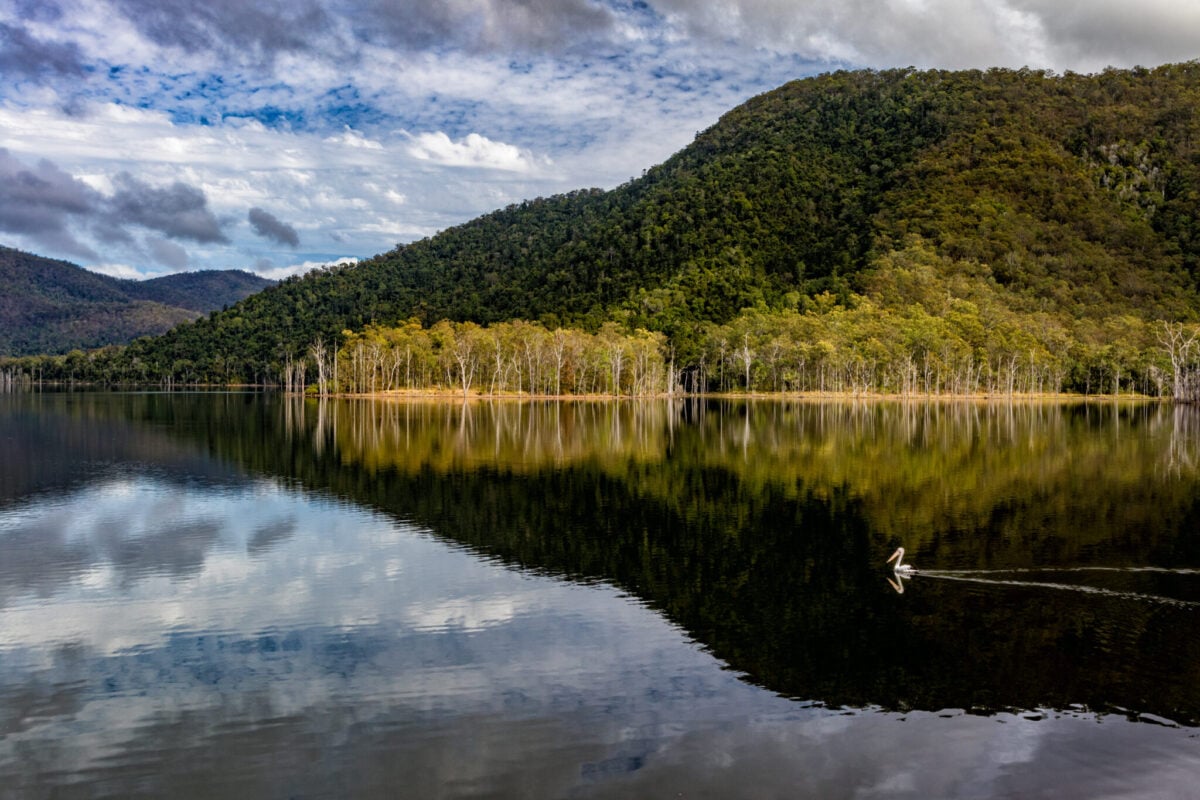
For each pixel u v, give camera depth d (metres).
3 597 33.06
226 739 21.11
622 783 18.83
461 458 75.25
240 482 61.47
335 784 18.91
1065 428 108.50
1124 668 25.11
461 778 19.09
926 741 20.83
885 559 37.91
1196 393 193.50
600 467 68.81
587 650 27.00
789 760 19.86
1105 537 41.97
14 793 18.67
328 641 28.05
